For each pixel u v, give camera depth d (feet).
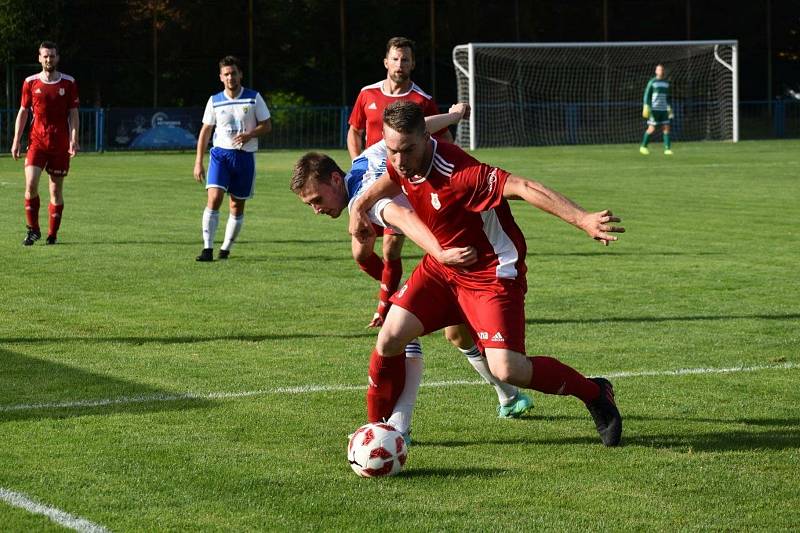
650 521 26.84
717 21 274.16
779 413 36.86
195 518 26.73
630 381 41.24
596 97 256.32
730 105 248.52
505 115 249.14
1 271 66.44
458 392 39.68
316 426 35.01
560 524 26.55
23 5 224.12
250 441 33.30
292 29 251.60
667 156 185.98
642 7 268.41
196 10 244.22
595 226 27.89
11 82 226.99
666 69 254.27
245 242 81.15
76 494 28.35
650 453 32.45
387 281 42.83
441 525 26.45
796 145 219.41
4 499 27.91
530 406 36.29
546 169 156.25
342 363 43.91
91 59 239.09
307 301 57.57
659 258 72.43
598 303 57.06
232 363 43.78
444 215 30.89
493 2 261.03
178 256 73.20
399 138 29.32
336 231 88.02
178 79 246.88
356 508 27.58
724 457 32.07
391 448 30.01
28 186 77.46
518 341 31.37
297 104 245.65
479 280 31.58
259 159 187.83
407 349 34.14
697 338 48.83
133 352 45.57
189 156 196.44
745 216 96.58
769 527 26.48
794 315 53.83
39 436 33.53
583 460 31.76
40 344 46.93
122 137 210.79
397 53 59.36
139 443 32.89
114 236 83.51
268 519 26.71
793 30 277.03
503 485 29.53
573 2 265.54
